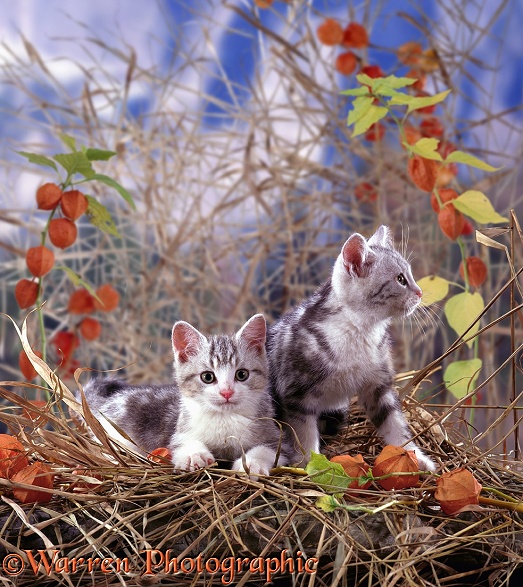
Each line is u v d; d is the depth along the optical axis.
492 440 1.56
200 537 1.05
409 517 1.08
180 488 1.09
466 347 1.56
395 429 1.23
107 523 1.07
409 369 1.59
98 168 1.66
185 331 1.22
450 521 1.09
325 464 1.09
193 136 1.67
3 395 1.13
